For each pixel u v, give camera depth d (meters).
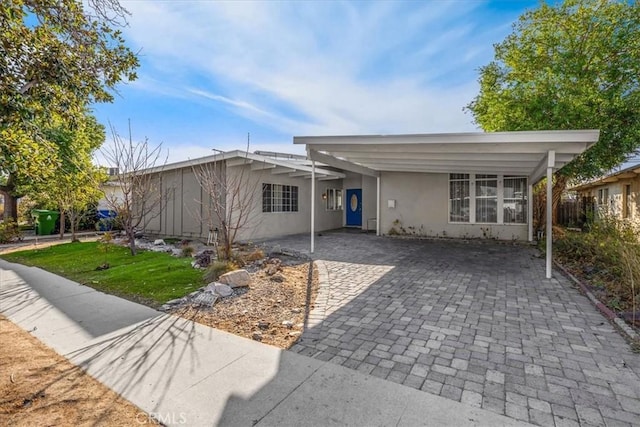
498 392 2.51
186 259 7.72
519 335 3.55
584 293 5.02
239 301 4.75
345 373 2.78
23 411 2.30
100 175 10.48
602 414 2.25
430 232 11.81
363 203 15.39
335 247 9.65
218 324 3.94
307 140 6.92
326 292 5.17
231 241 7.33
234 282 5.28
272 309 4.44
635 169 9.65
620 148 8.73
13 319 4.13
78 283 5.96
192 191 11.39
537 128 8.84
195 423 2.17
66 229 15.10
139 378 2.72
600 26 8.68
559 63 9.05
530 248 9.36
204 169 10.20
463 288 5.36
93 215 15.70
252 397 2.44
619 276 5.20
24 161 4.11
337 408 2.30
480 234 11.10
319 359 3.03
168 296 5.04
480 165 8.75
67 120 4.47
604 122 8.41
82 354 3.15
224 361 3.00
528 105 8.95
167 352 3.19
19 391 2.54
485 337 3.51
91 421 2.20
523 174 10.28
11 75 3.62
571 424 2.15
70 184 10.23
